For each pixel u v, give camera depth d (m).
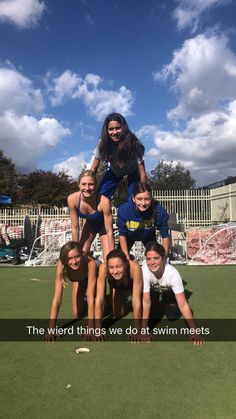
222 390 2.69
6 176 37.88
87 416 2.37
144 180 5.55
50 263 10.16
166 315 4.53
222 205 19.66
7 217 19.56
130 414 2.39
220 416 2.36
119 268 3.96
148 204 4.78
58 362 3.24
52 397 2.62
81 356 3.38
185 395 2.63
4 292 6.23
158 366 3.13
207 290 6.20
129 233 5.07
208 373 2.98
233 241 10.20
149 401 2.55
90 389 2.73
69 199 4.95
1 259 11.52
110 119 5.14
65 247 4.03
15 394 2.67
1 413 2.42
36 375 2.98
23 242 12.45
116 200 19.22
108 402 2.54
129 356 3.37
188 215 20.77
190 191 21.00
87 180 4.68
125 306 5.20
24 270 8.80
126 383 2.82
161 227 5.04
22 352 3.49
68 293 6.17
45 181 35.72
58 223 14.16
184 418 2.34
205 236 10.77
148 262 4.04
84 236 5.35
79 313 4.68
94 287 4.09
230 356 3.33
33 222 19.42
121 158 5.27
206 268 8.70
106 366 3.15
